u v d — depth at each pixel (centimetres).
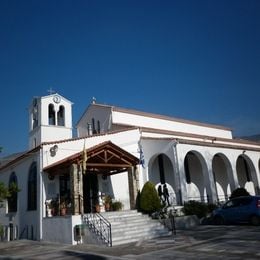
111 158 2034
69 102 3188
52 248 1564
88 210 2127
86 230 1648
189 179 2830
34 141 3038
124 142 2469
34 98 3191
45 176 1992
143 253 1212
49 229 1848
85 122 3334
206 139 3095
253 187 3409
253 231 1565
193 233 1686
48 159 2028
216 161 3175
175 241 1448
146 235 1656
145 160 2516
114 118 2953
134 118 3103
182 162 2361
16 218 2355
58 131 3000
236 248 1139
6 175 2655
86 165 1878
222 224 2028
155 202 1995
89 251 1378
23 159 2298
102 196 2197
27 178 2233
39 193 1984
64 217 1727
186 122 3550
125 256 1180
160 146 2450
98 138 2309
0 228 2197
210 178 2523
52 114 3105
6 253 1538
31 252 1497
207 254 1077
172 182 2712
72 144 2148
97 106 3175
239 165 3409
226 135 4006
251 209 1870
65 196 1998
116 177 2331
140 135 2602
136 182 2117
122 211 1969
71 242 1641
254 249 1093
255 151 3119
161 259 1059
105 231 1571
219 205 2377
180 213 2134
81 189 1795
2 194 1827
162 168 2702
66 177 2078
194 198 2797
